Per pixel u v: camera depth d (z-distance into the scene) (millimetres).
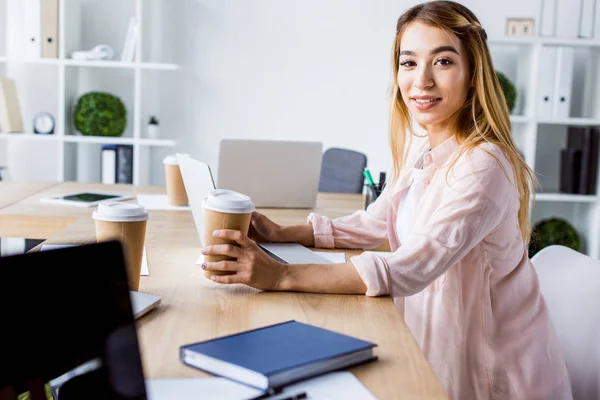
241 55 4406
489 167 1368
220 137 4469
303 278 1324
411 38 1481
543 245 4215
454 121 1529
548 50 4125
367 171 2562
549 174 4621
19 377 693
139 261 1294
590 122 4164
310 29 4402
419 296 1520
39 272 718
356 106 4469
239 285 1369
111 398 753
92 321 751
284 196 2459
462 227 1318
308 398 851
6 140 4453
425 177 1564
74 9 4211
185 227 1971
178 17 4363
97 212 1285
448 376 1484
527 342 1478
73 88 4289
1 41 4352
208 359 917
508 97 4180
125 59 4113
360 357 972
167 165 2297
